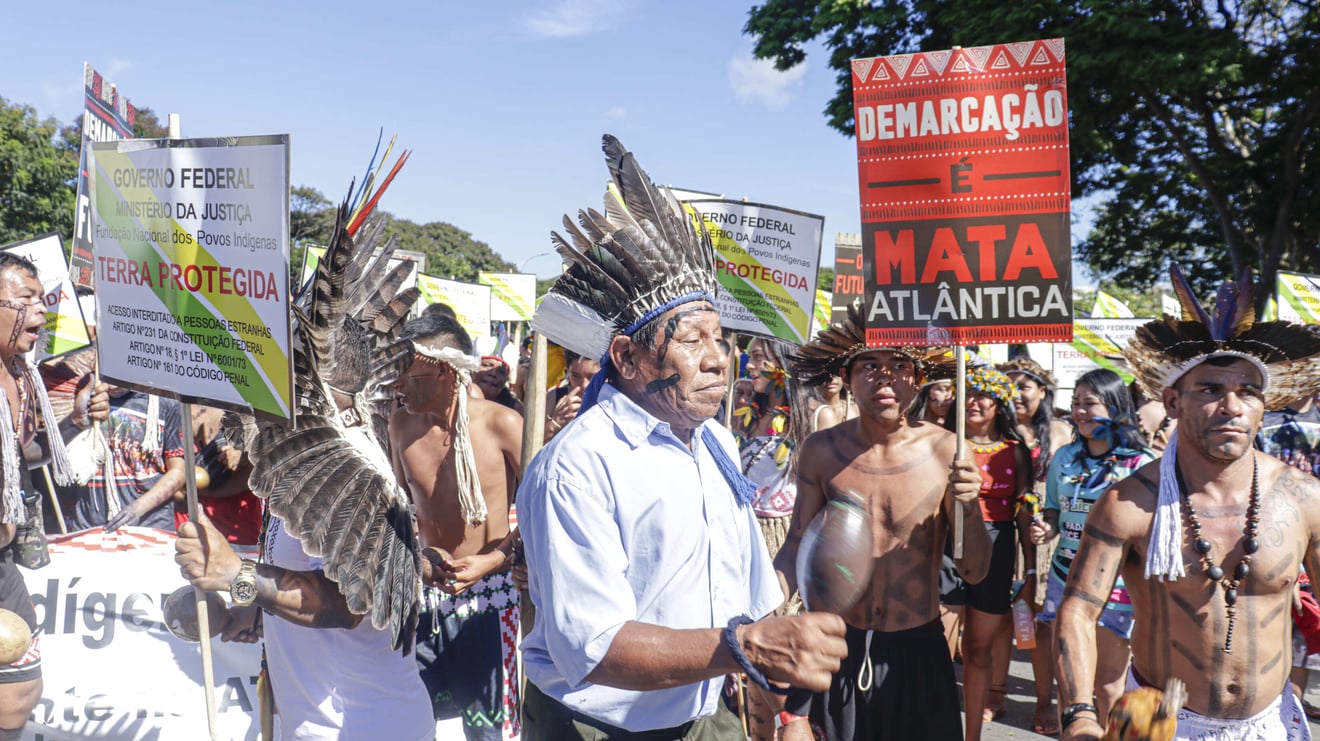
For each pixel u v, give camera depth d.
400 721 2.74
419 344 3.80
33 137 26.38
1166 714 2.17
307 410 2.59
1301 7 17.42
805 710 2.92
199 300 2.64
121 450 5.76
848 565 2.08
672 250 2.17
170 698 4.37
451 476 3.97
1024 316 3.53
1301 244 20.28
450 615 4.08
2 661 3.32
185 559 2.46
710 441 2.33
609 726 2.20
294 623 2.58
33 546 4.12
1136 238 23.03
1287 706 2.81
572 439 2.09
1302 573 4.98
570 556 1.98
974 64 3.55
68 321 5.46
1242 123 20.77
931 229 3.61
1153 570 2.74
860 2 17.50
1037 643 5.70
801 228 5.44
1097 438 5.29
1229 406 2.63
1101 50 15.54
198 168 2.64
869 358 3.76
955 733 3.70
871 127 3.66
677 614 2.10
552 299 2.27
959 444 3.53
